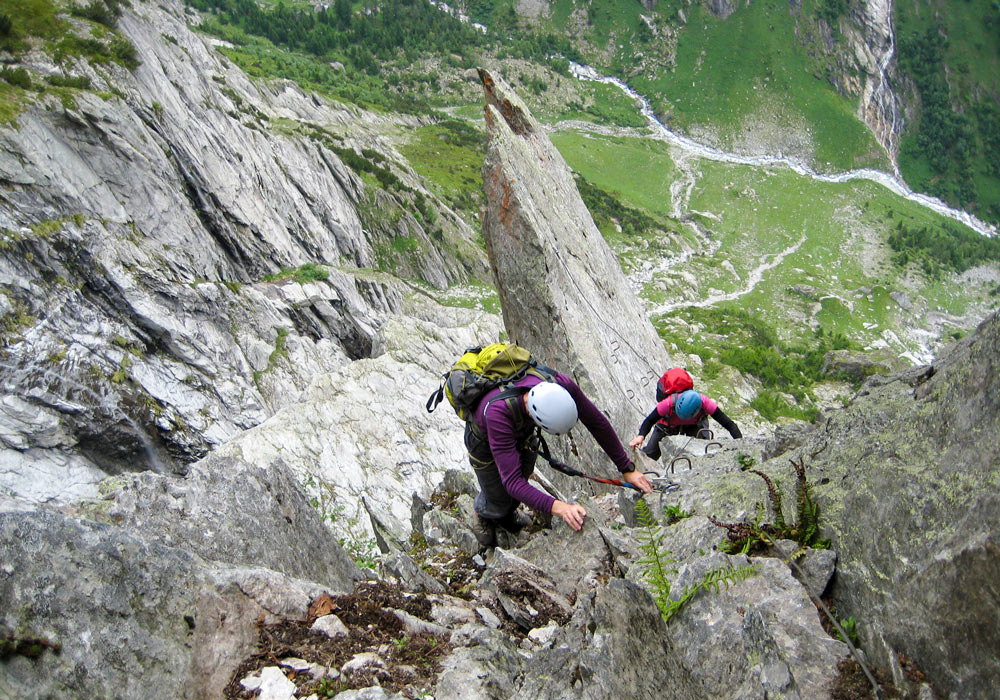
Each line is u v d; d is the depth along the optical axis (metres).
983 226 192.75
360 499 22.25
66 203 34.91
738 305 101.62
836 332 99.50
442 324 54.56
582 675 3.43
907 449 4.33
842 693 3.75
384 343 30.69
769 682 3.57
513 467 4.83
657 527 5.55
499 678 3.80
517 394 4.91
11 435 27.12
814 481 5.05
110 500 4.45
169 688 3.44
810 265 125.31
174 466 31.81
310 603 4.28
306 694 3.60
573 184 16.58
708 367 66.31
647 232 122.00
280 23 193.12
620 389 12.52
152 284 35.50
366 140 105.88
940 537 3.71
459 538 6.97
